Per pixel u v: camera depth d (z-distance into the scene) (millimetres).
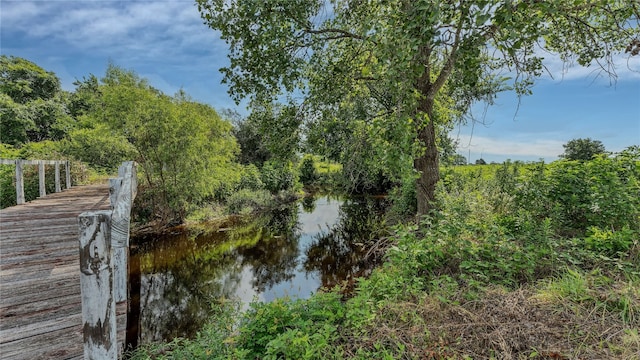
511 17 2797
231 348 2420
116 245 1478
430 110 5211
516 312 2207
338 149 6867
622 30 4211
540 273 2900
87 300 1401
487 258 3205
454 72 4805
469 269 3018
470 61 3297
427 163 5309
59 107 19594
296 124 6145
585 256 3029
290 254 7598
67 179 8133
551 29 5000
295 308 2725
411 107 3854
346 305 2803
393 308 2475
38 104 18688
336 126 6559
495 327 2072
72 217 4609
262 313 2617
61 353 1886
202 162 9344
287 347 2016
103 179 10500
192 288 5527
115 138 9461
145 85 12680
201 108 11938
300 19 5086
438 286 2834
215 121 11531
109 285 1446
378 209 12961
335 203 15461
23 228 4062
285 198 15961
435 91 5102
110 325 1452
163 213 9023
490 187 5816
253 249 8000
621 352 1753
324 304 2838
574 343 1864
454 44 3539
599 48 4621
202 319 4379
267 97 5879
